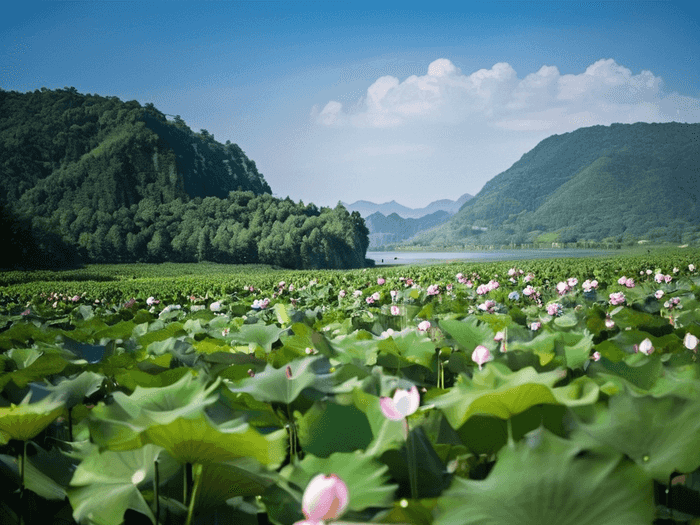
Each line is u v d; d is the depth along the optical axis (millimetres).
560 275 22484
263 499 1904
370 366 4031
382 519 1775
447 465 2340
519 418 2242
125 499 2104
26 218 132125
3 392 3225
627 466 1635
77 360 4629
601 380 2738
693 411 1984
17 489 2342
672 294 8844
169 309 10172
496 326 6262
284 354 4348
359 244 197375
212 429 1875
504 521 1579
